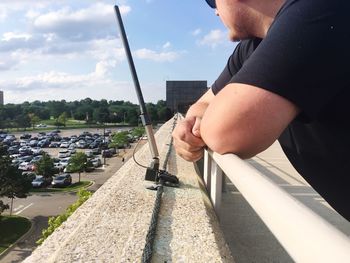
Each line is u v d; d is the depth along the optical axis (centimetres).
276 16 128
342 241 65
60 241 196
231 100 127
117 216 232
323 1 111
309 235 73
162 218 229
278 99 114
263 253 228
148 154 464
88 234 203
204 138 147
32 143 10719
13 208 4372
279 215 88
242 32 154
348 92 111
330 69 108
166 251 185
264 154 516
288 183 364
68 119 17188
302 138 135
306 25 110
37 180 5419
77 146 9794
